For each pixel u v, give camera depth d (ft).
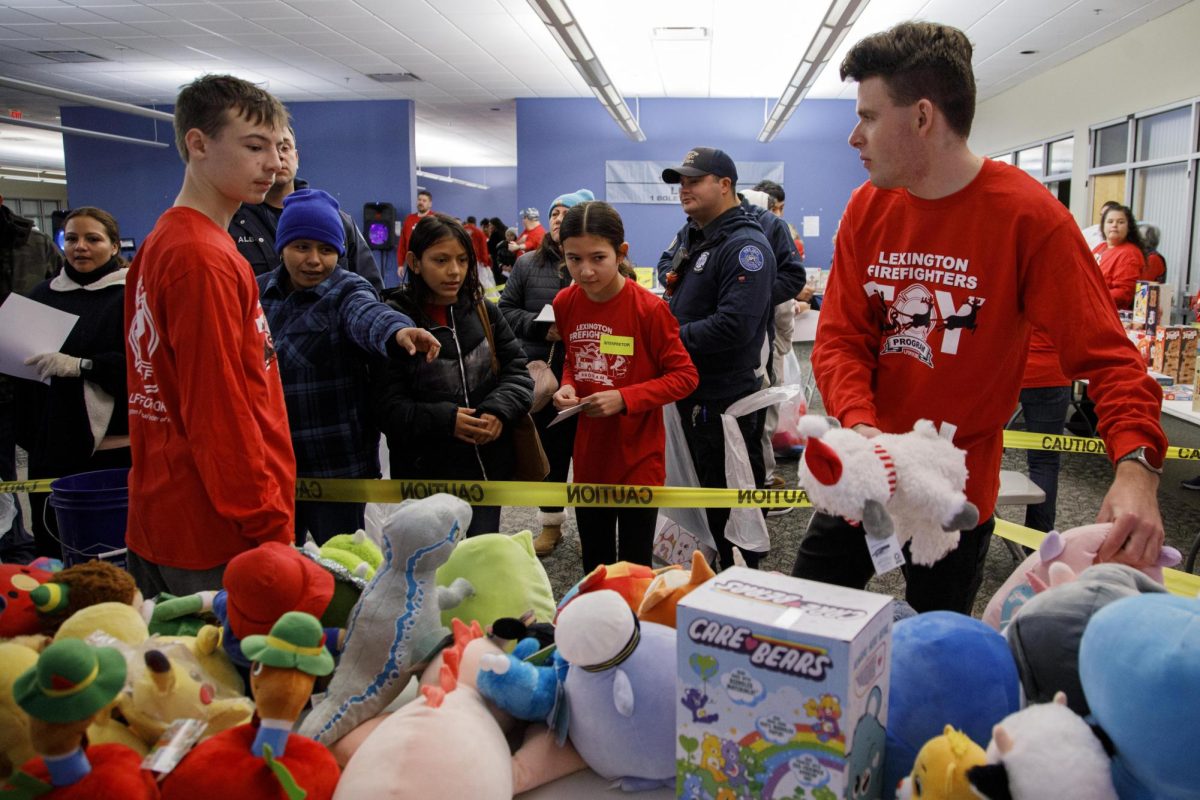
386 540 3.66
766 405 8.90
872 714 2.68
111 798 2.42
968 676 2.86
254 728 2.82
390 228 42.22
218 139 4.38
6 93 39.70
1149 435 3.65
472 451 7.24
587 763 3.38
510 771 3.17
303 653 2.71
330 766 2.90
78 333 8.32
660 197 43.45
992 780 2.30
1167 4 24.43
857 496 3.12
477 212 91.09
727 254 8.57
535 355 10.42
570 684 3.36
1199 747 2.08
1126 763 2.29
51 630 3.57
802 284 11.52
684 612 2.73
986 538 4.73
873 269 4.63
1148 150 26.96
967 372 4.40
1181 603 2.35
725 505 7.04
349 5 26.08
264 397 4.56
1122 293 17.01
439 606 3.85
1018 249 4.19
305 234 6.46
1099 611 2.53
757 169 42.83
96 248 8.44
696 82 38.04
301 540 7.08
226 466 4.22
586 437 7.73
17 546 10.82
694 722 2.76
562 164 43.60
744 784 2.67
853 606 2.72
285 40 30.50
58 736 2.35
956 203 4.30
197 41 30.63
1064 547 3.92
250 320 4.48
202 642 3.53
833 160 42.55
